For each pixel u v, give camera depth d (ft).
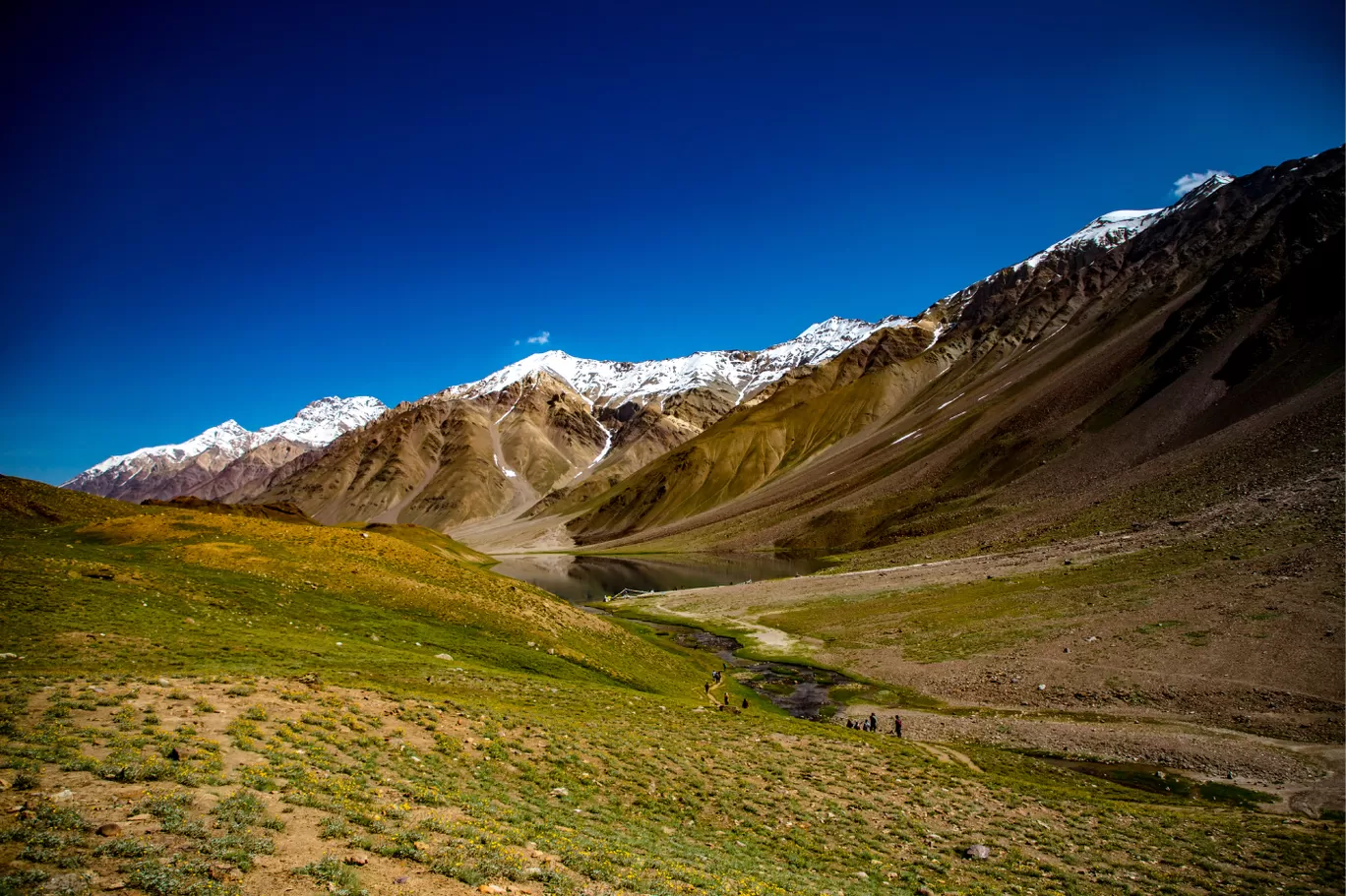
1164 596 205.05
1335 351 353.92
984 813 94.22
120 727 55.42
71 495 238.89
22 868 29.40
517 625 179.52
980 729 154.40
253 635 113.70
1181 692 154.40
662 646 240.94
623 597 431.43
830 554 534.37
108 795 40.11
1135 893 71.46
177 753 50.16
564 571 652.48
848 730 142.72
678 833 67.46
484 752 76.28
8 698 58.34
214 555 168.66
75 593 111.96
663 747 98.73
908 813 89.97
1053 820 94.94
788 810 82.64
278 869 35.01
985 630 223.71
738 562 603.26
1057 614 219.20
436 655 133.80
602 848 53.21
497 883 39.42
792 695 198.59
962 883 67.92
